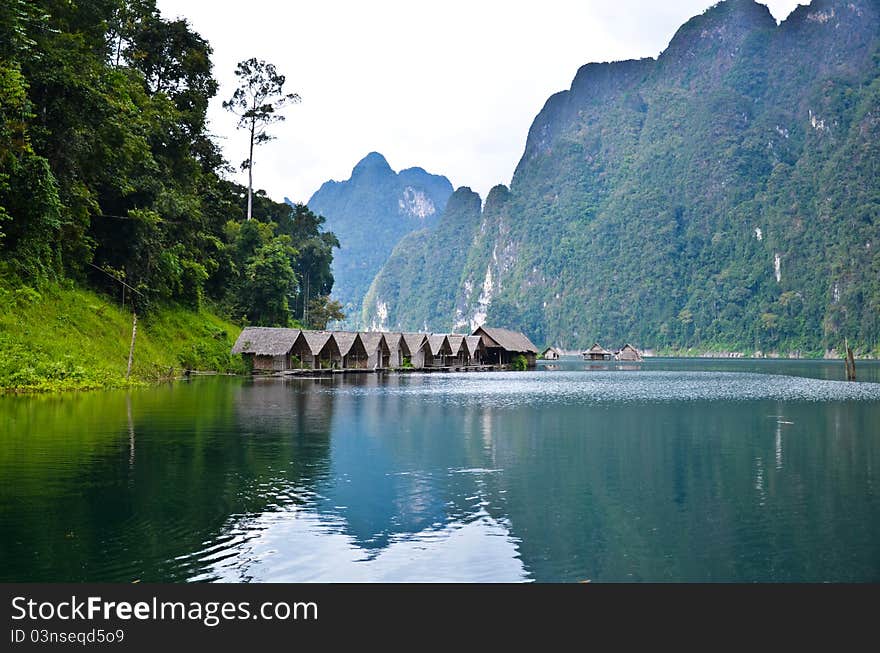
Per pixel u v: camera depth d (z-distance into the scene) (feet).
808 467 50.62
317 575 28.12
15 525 32.63
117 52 163.32
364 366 212.43
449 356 266.98
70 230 115.65
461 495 40.70
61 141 106.22
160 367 128.06
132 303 130.93
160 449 52.21
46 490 38.99
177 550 30.01
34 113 102.22
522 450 57.00
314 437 61.21
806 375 233.14
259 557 29.55
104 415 70.90
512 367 303.07
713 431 70.79
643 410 93.40
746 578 28.50
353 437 61.93
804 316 640.17
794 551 31.35
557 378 201.98
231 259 199.41
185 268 165.17
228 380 141.28
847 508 38.58
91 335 113.19
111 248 132.05
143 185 135.13
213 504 37.04
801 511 37.88
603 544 32.04
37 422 64.34
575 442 62.08
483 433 67.00
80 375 96.48
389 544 31.60
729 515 36.99
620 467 49.96
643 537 33.04
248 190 235.61
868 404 106.01
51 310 106.52
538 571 28.89
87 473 43.39
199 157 198.70
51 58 102.58
